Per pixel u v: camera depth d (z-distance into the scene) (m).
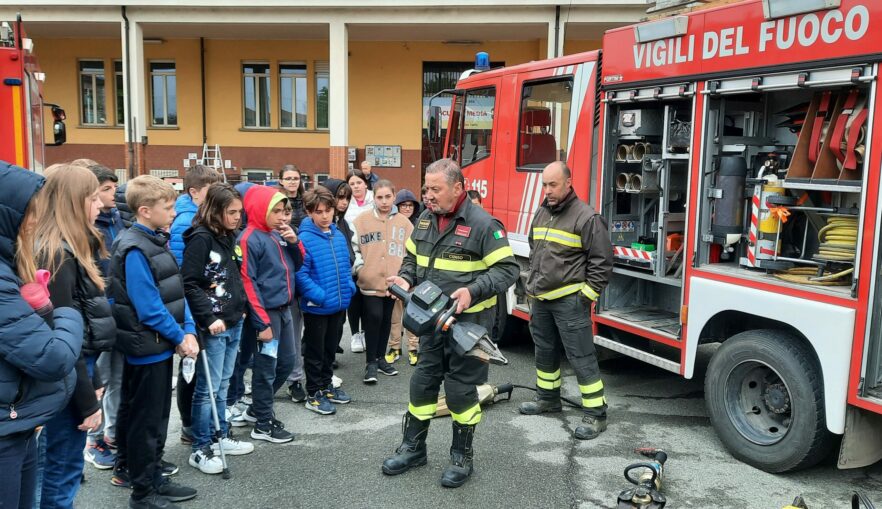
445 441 4.63
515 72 6.58
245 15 15.12
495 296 4.11
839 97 4.00
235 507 3.69
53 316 2.59
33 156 7.21
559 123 6.02
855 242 3.77
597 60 5.57
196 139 18.12
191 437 4.41
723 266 4.55
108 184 4.24
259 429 4.57
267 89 18.05
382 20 14.64
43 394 2.51
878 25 3.48
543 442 4.63
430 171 3.91
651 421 5.05
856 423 3.75
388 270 5.73
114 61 18.34
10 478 2.44
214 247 4.02
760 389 4.31
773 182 4.22
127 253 3.40
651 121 5.23
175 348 3.64
